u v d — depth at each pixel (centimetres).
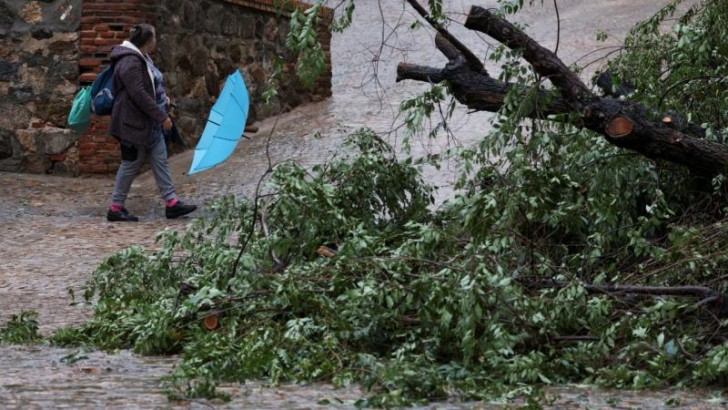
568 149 1098
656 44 1317
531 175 970
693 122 1127
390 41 3014
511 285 862
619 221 1093
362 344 871
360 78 2788
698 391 752
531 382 776
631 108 1026
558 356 838
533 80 1102
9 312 1188
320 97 2644
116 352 934
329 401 682
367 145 1255
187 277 1122
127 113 1773
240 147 2261
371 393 730
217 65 2362
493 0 3312
